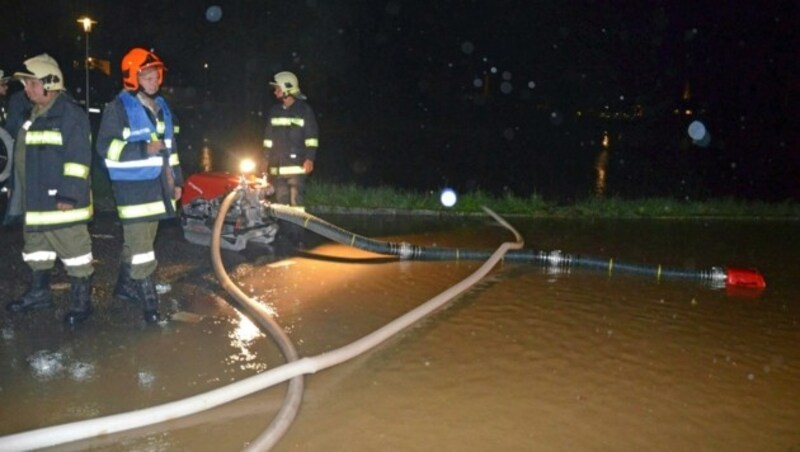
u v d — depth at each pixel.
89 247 5.24
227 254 7.57
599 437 3.88
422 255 7.89
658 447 3.80
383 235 9.12
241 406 4.10
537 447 3.75
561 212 11.48
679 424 4.07
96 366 4.51
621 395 4.43
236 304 5.90
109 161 5.05
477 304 6.27
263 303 5.98
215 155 19.28
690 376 4.79
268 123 8.34
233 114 37.31
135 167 5.10
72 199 4.96
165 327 5.26
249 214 7.64
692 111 37.06
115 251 7.45
